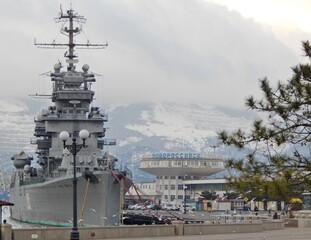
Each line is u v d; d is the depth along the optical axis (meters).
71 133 114.38
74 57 122.56
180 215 139.75
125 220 103.75
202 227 75.50
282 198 33.69
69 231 64.00
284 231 83.75
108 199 98.94
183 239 65.56
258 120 34.75
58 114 116.38
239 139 35.03
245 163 34.16
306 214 112.44
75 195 54.66
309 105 33.88
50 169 117.94
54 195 111.06
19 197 135.12
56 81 119.88
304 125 33.91
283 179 32.72
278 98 34.38
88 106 117.44
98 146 118.38
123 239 65.88
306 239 66.25
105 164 108.00
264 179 33.53
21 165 135.00
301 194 34.38
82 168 104.94
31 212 124.81
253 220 93.38
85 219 102.25
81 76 118.06
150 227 70.31
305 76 33.81
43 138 127.44
